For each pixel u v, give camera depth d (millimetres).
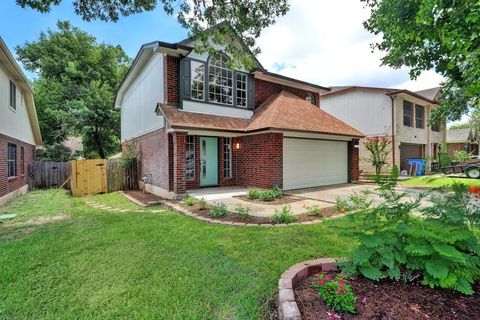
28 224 6223
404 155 18438
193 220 6195
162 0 6855
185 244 4500
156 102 10945
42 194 12039
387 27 5645
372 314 2221
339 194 9523
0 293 2986
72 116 19312
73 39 23125
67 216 7141
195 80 10469
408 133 17844
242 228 5352
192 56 10344
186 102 10102
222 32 7703
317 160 11617
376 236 2791
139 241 4730
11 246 4562
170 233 5184
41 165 14367
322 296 2414
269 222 5738
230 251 4109
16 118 11297
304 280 2912
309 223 5602
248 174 10992
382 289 2590
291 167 10633
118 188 12992
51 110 19844
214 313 2551
